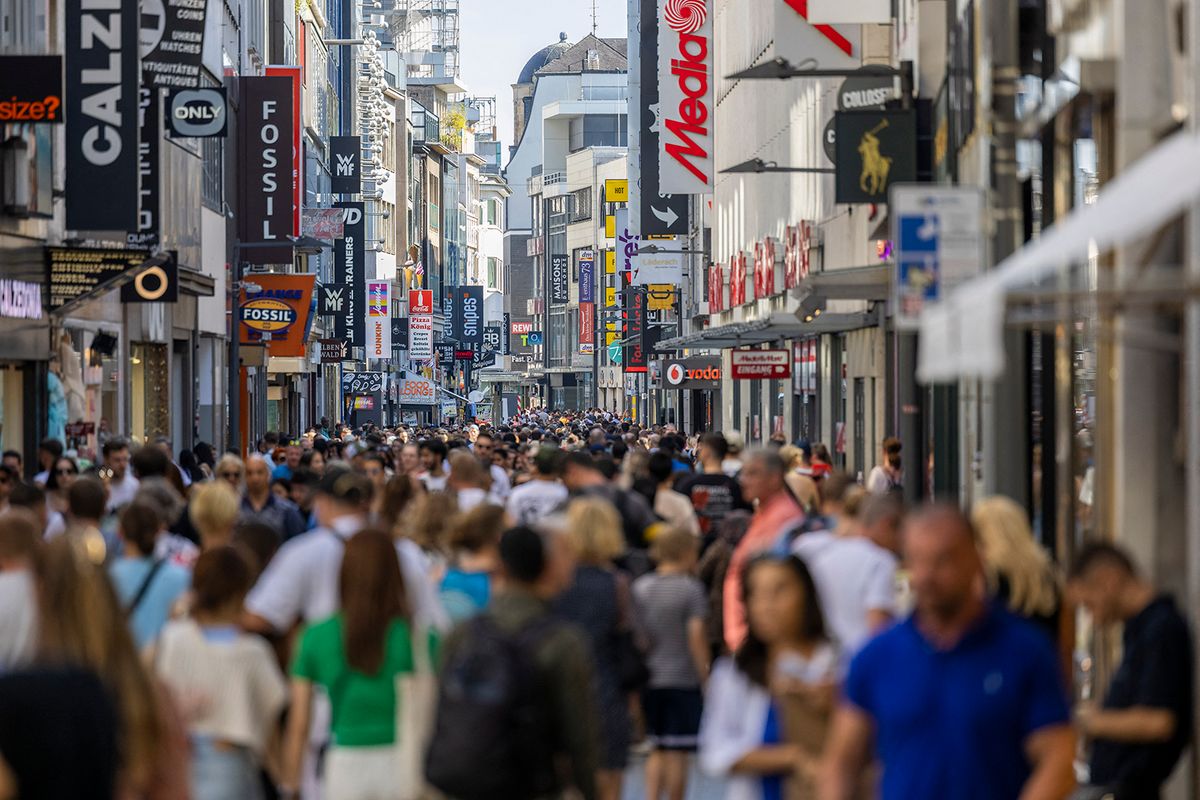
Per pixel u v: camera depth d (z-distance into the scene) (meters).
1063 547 41.03
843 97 66.75
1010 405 43.97
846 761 18.48
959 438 57.22
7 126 66.88
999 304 16.31
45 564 19.23
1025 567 26.47
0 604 25.45
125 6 73.19
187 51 89.00
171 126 91.62
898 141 57.91
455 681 21.80
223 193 139.00
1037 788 17.59
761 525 36.81
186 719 23.86
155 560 30.25
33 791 15.05
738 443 65.06
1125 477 31.86
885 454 69.12
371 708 24.73
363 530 25.03
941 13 59.62
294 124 142.88
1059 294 19.66
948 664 17.88
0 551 25.97
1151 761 23.55
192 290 111.06
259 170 141.12
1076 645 35.75
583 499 32.59
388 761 24.69
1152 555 31.62
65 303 77.00
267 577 30.25
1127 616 23.61
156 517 30.38
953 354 17.55
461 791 21.61
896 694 18.02
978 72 49.09
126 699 18.45
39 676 15.35
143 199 86.88
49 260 76.31
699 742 35.34
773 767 21.45
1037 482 45.22
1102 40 34.50
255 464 49.09
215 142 134.25
